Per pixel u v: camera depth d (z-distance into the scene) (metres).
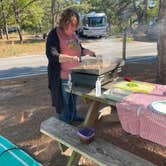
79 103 4.97
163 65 5.36
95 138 2.98
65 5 25.84
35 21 28.08
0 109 5.14
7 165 3.40
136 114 2.60
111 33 18.28
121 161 2.55
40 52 15.70
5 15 24.39
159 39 5.33
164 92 3.01
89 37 24.83
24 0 23.27
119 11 14.73
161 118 2.41
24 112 4.91
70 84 3.37
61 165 3.31
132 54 12.98
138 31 15.96
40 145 3.78
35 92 6.18
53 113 4.76
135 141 3.59
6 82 7.49
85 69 3.15
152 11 16.02
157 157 3.25
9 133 4.16
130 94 2.99
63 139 2.97
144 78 6.74
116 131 3.83
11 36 30.44
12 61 12.66
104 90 3.17
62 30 3.48
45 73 8.88
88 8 27.44
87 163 3.29
